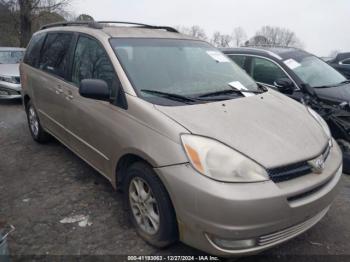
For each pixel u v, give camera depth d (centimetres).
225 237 228
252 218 225
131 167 286
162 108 275
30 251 281
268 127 276
